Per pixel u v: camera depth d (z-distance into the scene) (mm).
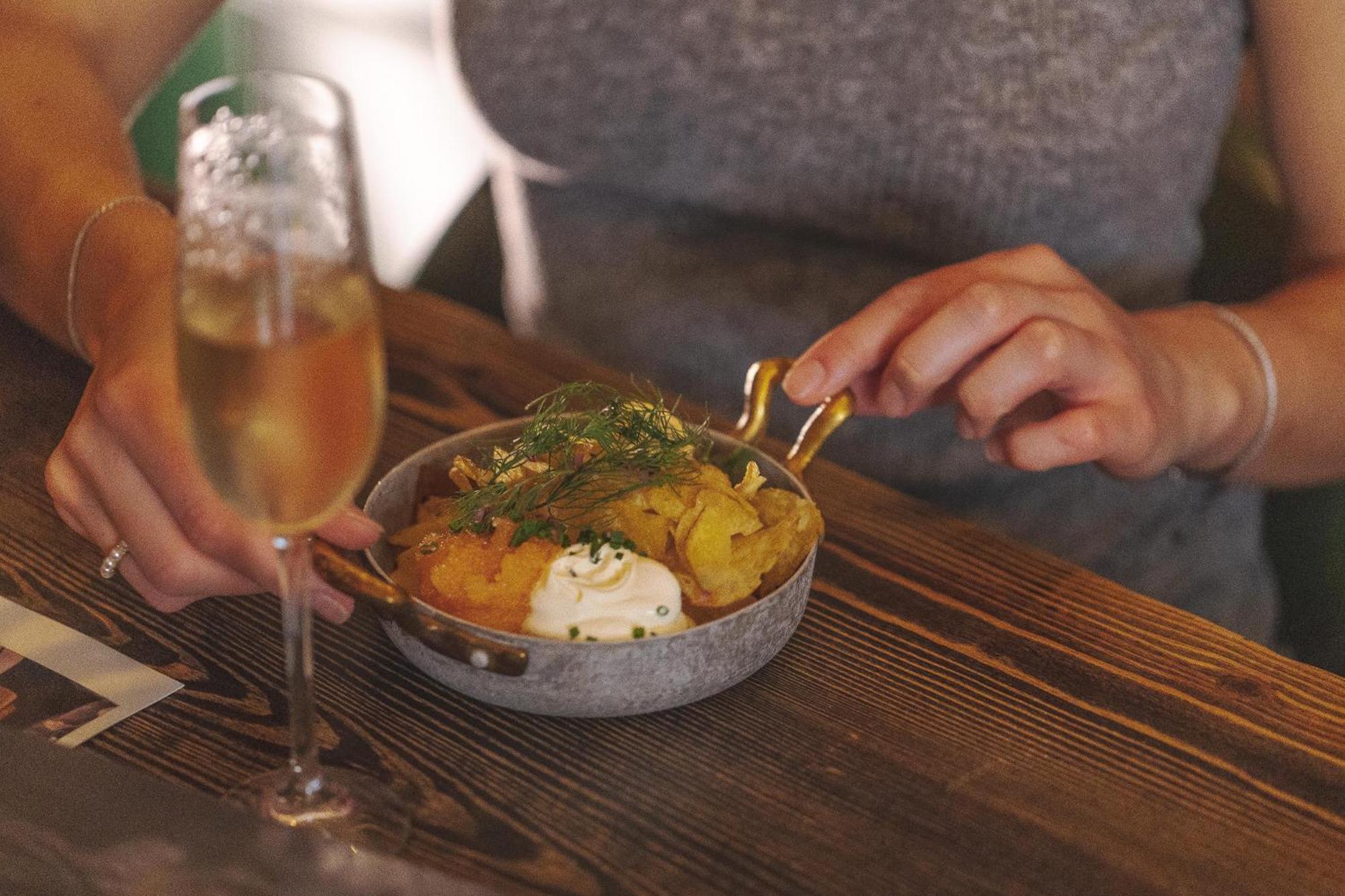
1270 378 914
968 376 774
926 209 1047
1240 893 589
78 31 981
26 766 590
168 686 647
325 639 683
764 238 1094
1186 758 646
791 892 577
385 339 914
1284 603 1060
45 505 746
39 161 847
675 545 664
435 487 699
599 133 1096
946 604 729
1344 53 1012
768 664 683
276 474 545
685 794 614
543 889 572
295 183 536
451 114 2852
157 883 548
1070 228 1054
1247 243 1151
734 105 1051
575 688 625
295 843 569
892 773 629
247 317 531
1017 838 604
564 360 904
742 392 1104
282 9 2936
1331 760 650
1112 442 794
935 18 1013
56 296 792
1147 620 726
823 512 789
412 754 625
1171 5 1040
